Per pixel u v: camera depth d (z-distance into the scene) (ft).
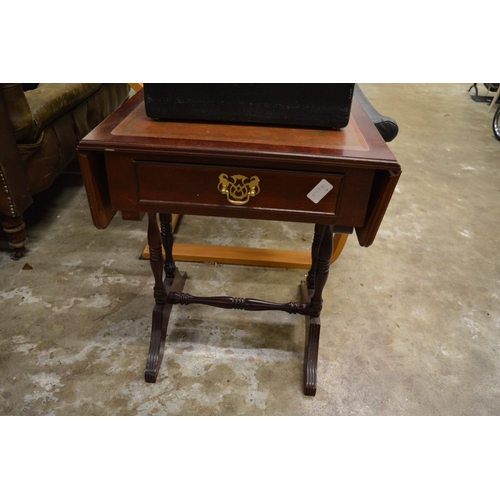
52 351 4.25
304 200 2.83
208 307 4.94
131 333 4.51
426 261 5.98
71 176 7.70
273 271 5.61
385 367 4.30
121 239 6.06
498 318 5.00
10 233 5.24
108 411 3.73
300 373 4.18
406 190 7.95
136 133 2.81
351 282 5.46
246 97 2.87
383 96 13.93
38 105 5.14
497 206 7.57
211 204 2.91
